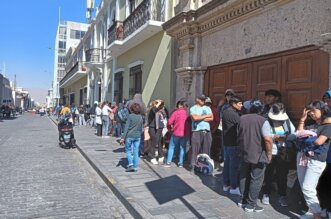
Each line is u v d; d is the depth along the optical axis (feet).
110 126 52.60
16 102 285.43
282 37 21.94
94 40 90.02
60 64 231.09
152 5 42.06
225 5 25.95
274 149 17.71
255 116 16.70
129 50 56.03
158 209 17.10
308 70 20.07
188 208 17.26
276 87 22.68
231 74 27.91
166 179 23.34
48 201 19.47
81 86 119.55
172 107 38.04
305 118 16.38
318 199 15.42
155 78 43.65
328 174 15.19
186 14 31.35
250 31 25.17
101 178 25.43
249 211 16.74
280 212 16.81
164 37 40.98
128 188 21.01
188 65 32.94
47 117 151.43
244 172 17.43
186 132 27.14
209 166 24.68
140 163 29.07
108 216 17.24
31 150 39.34
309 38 19.79
